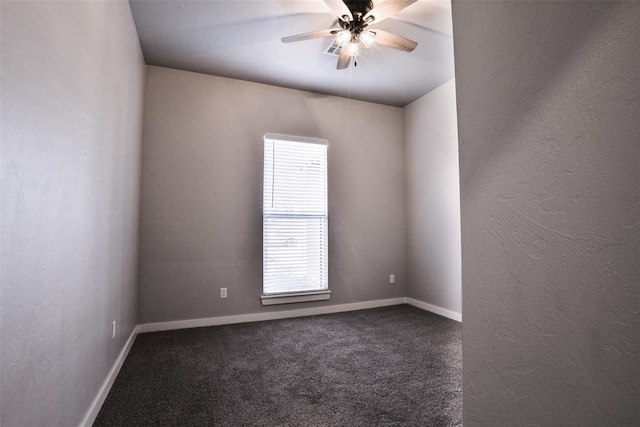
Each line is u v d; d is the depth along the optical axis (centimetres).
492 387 75
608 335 53
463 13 85
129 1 243
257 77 363
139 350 269
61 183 124
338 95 414
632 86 50
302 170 391
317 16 264
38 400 107
